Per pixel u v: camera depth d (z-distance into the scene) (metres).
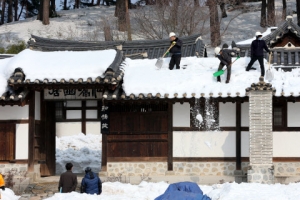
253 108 19.47
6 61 22.34
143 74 20.91
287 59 23.36
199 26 48.53
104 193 18.23
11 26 55.62
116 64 20.41
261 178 19.20
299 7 47.97
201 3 46.06
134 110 20.81
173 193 12.73
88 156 27.44
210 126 20.41
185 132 20.53
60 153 27.67
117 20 51.25
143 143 20.72
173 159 20.52
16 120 20.78
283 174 20.00
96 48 23.41
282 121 20.22
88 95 21.48
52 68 20.30
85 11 61.44
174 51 21.56
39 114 21.56
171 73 20.98
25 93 20.30
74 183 17.55
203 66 21.86
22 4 68.12
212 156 20.38
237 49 24.19
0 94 20.17
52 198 16.17
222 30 50.88
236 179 20.14
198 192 13.36
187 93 19.70
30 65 20.56
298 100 19.91
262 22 50.75
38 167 21.25
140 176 20.55
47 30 53.28
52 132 22.27
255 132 19.45
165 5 44.62
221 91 19.64
